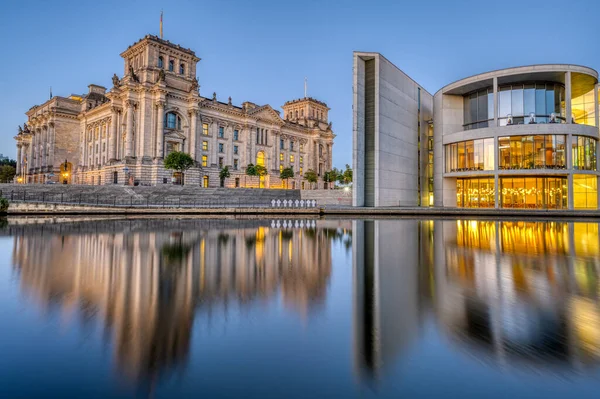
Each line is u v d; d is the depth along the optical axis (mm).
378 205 48469
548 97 46375
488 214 39562
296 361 4305
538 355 4492
